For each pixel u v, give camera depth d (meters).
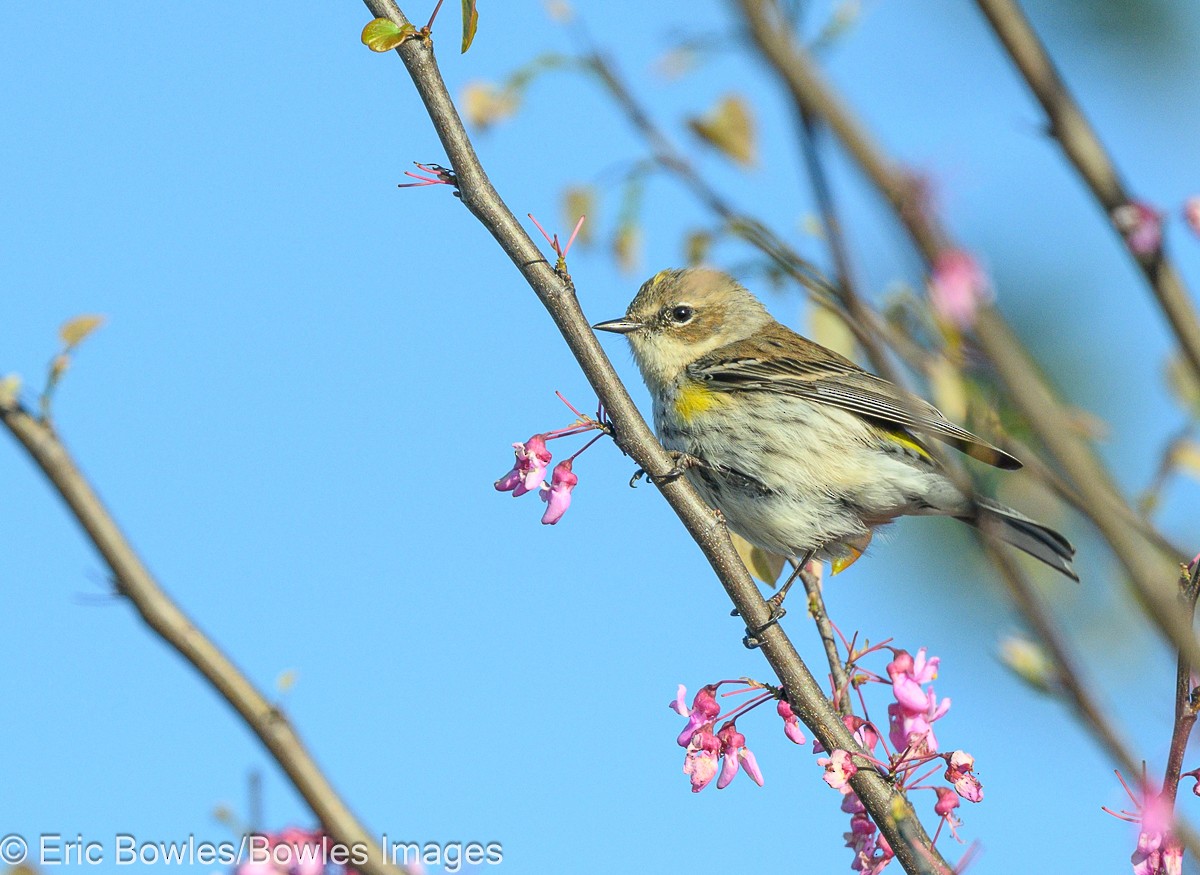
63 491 5.78
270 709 6.02
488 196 9.36
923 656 8.24
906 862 7.87
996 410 6.03
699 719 8.66
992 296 4.82
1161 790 6.39
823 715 8.89
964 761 8.03
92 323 5.75
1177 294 5.98
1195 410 7.65
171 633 5.90
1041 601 5.21
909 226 4.40
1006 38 5.81
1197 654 4.85
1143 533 6.27
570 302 9.44
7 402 5.73
